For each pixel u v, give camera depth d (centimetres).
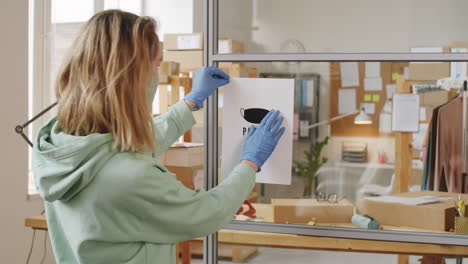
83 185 112
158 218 116
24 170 358
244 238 153
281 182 149
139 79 116
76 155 110
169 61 426
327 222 148
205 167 155
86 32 118
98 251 117
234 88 151
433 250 141
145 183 112
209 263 155
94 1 486
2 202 341
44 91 397
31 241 366
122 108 112
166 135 147
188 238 123
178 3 537
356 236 145
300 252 150
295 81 147
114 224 114
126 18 120
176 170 278
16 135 352
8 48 345
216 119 154
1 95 340
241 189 130
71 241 118
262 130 141
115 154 116
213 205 122
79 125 115
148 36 121
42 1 396
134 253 118
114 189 112
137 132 115
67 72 121
